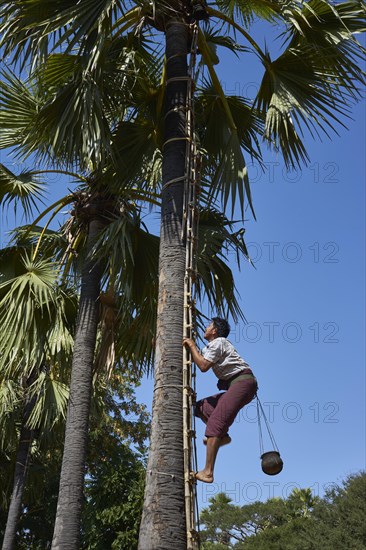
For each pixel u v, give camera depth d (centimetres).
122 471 2244
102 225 912
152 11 751
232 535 4969
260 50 793
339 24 778
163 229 637
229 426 505
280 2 795
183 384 539
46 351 963
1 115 916
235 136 770
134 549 2128
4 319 884
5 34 726
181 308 589
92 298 859
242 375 520
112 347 861
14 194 1044
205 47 776
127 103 857
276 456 532
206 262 804
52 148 802
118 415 2209
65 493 753
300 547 3338
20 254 1029
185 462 507
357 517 3102
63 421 1342
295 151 794
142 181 904
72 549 728
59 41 679
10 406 1273
